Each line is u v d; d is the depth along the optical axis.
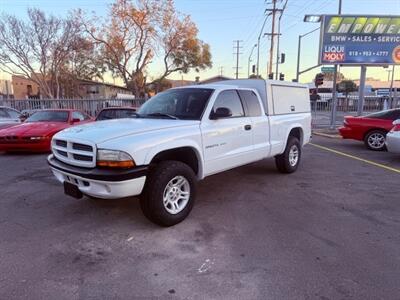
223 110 4.66
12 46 27.23
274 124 6.09
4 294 2.69
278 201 5.11
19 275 2.97
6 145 8.79
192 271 3.06
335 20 14.90
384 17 14.80
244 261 3.25
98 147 3.62
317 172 7.11
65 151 4.04
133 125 4.15
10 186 5.84
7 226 4.07
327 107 27.28
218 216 4.46
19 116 11.99
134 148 3.61
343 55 15.21
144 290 2.77
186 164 4.42
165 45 30.16
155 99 5.43
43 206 4.79
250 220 4.32
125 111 10.23
